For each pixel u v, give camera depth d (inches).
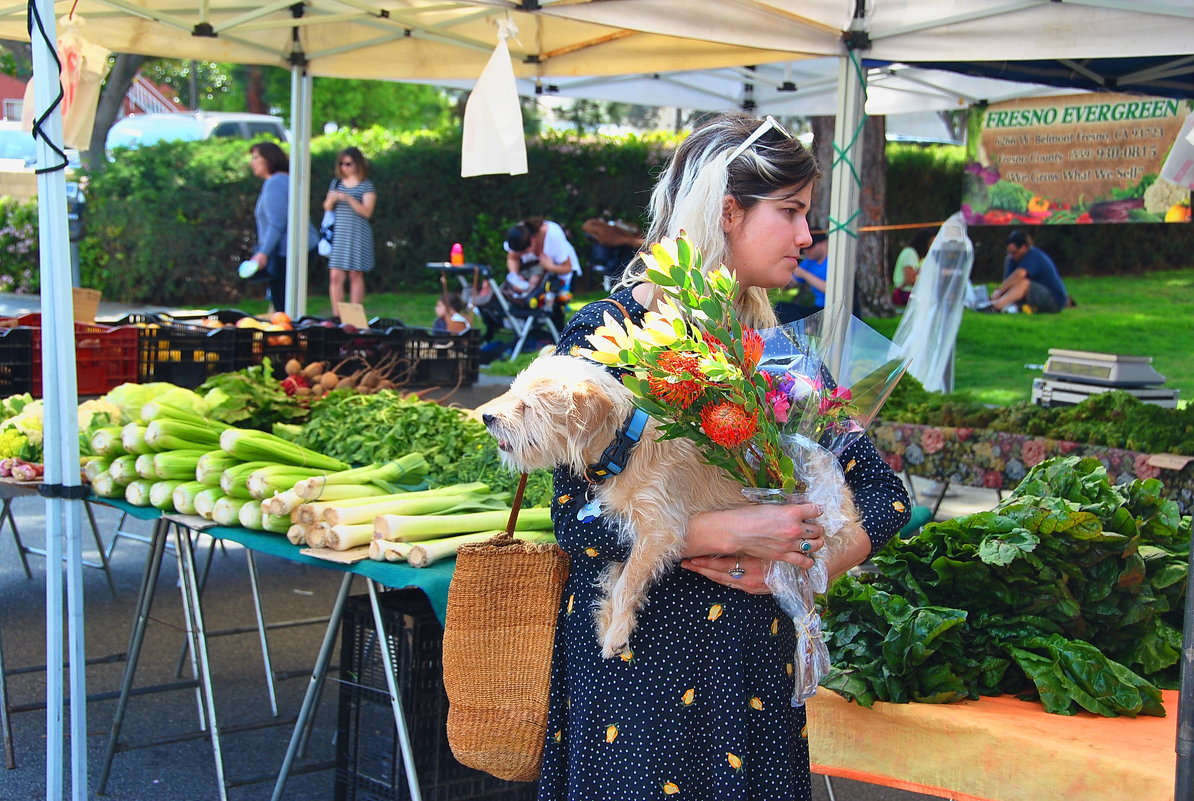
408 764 108.8
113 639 183.8
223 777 124.0
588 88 331.0
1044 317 555.2
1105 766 73.9
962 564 92.3
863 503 72.3
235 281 586.2
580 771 67.9
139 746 135.9
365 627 120.1
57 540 114.5
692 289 60.5
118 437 131.3
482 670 73.9
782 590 67.0
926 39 176.6
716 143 67.4
